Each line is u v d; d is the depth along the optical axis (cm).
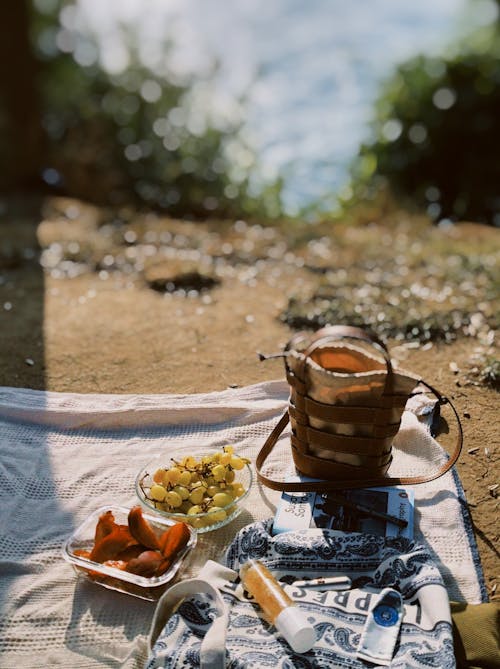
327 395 102
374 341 98
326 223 251
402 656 80
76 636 88
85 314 174
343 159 311
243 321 170
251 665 79
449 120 285
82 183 285
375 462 105
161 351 155
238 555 96
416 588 87
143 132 294
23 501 109
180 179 276
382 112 296
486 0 335
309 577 93
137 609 91
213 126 292
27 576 96
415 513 104
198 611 86
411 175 294
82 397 134
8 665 84
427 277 194
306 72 449
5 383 143
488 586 96
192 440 123
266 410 127
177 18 336
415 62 292
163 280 191
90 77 323
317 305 173
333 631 83
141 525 95
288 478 109
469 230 246
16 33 294
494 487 112
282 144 329
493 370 139
